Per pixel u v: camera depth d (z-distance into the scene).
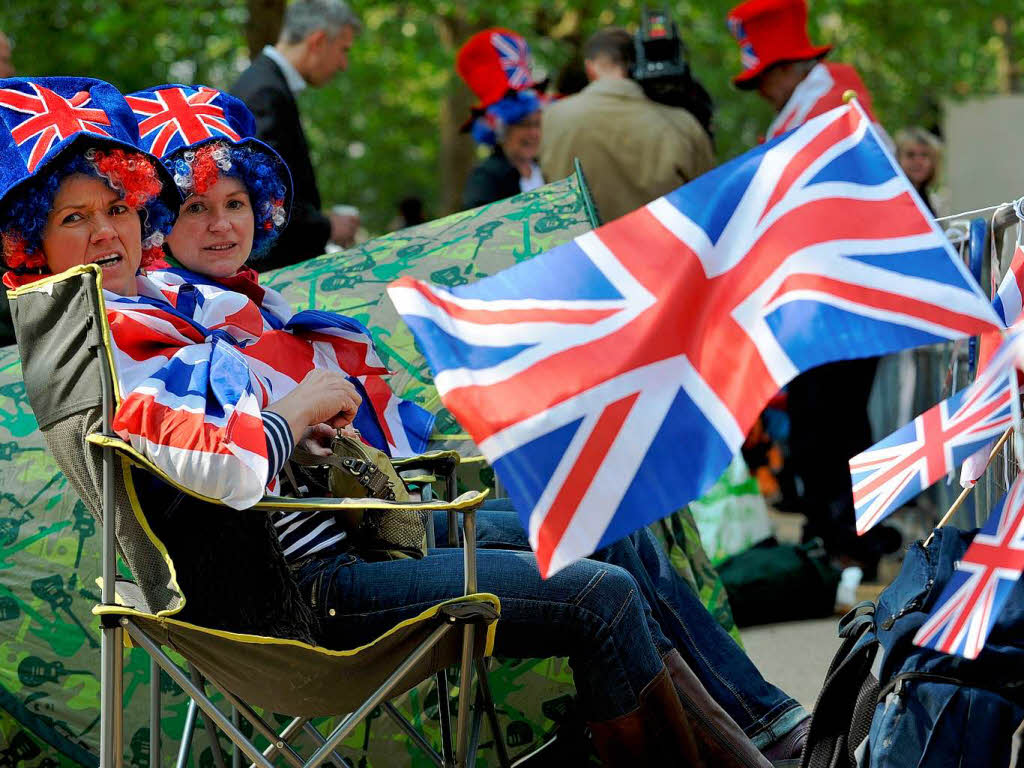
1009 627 6.43
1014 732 6.27
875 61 51.06
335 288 10.32
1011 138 29.44
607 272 6.09
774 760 8.38
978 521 9.01
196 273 8.38
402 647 6.42
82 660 8.69
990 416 6.43
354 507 6.23
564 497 5.65
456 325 6.04
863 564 15.32
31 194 6.80
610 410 5.76
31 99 6.97
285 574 6.68
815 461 15.58
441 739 8.05
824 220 5.84
